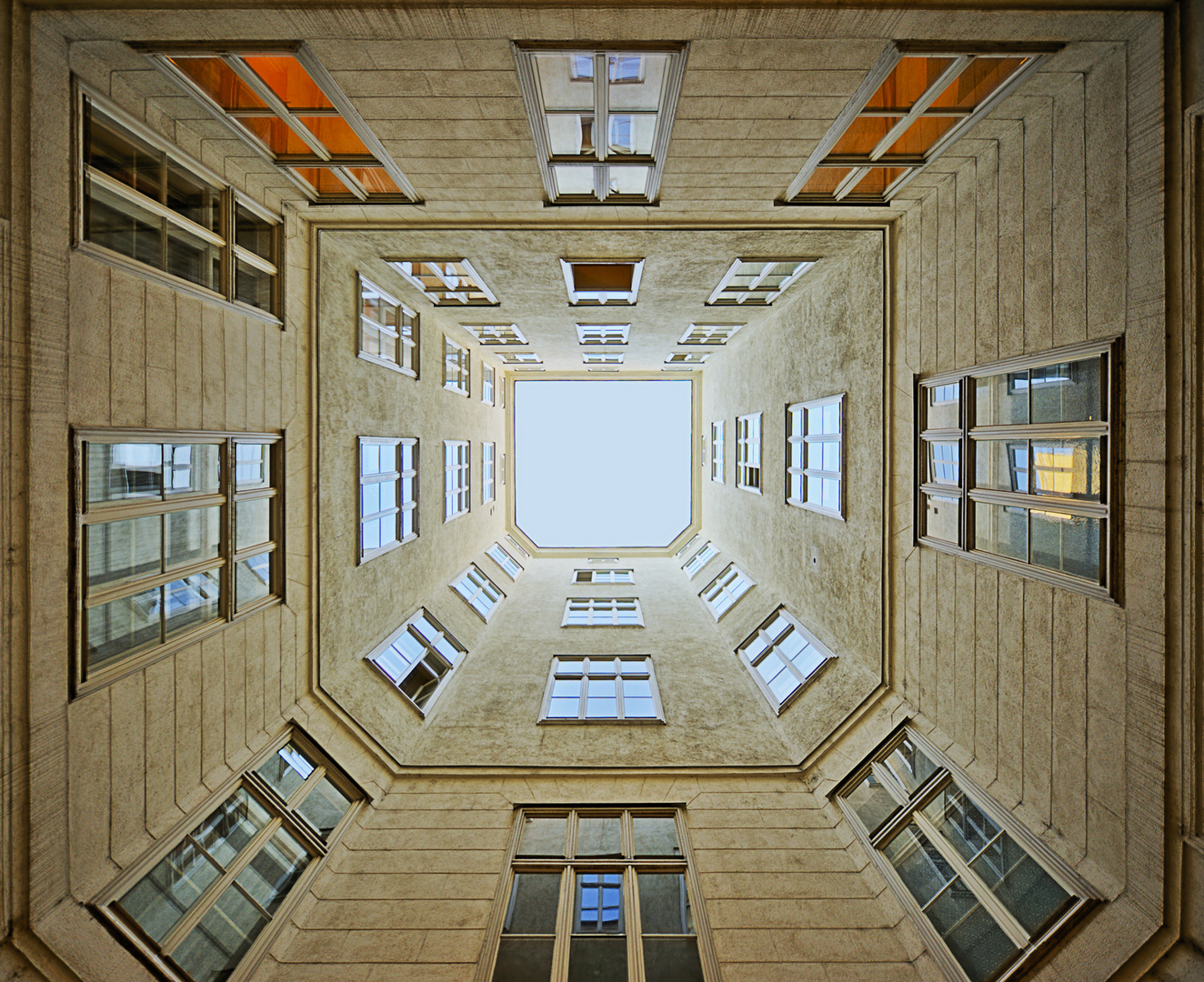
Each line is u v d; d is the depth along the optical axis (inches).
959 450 302.7
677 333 685.3
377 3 191.6
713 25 203.5
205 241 274.4
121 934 207.6
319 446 362.9
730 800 357.4
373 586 441.1
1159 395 191.5
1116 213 207.0
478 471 816.9
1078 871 221.0
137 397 229.1
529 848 326.0
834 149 294.5
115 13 191.9
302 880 287.3
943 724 315.6
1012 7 189.2
